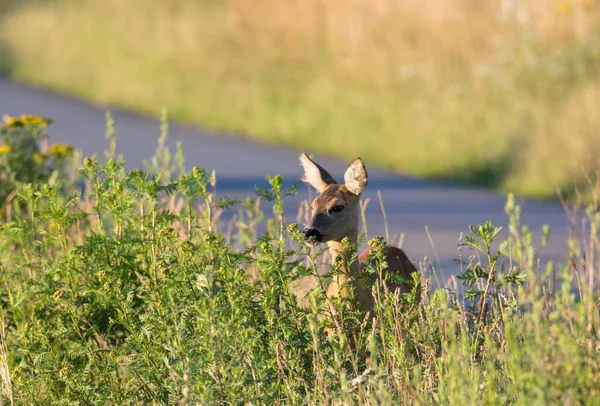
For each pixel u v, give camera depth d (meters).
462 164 57.94
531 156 55.00
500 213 48.38
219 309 18.73
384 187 55.75
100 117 77.81
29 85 92.25
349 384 18.41
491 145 57.56
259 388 18.50
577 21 66.75
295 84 77.94
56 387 20.75
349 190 25.11
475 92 63.12
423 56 72.31
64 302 21.11
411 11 78.94
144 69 87.31
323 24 85.44
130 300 20.41
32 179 35.56
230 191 52.94
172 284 20.12
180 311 19.58
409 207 50.00
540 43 64.94
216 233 25.52
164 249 21.41
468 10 75.38
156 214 22.52
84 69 92.25
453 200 51.78
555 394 16.09
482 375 18.88
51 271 22.03
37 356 20.58
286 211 46.03
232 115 75.75
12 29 105.69
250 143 69.31
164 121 36.00
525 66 62.25
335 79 75.25
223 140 70.12
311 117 71.50
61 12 106.19
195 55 87.00
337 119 69.88
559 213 47.91
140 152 64.25
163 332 19.92
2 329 21.55
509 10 69.94
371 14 80.75
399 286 24.95
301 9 88.38
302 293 25.86
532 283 17.41
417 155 61.25
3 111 79.50
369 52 76.81
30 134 36.34
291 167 60.91
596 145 52.84
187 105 79.69
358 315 21.42
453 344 17.06
